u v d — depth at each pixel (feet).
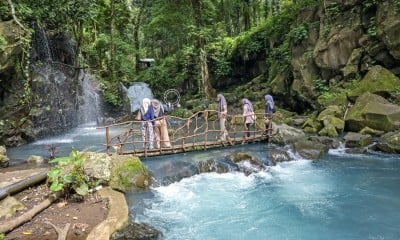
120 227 18.66
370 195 24.86
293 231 20.02
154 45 122.11
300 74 55.67
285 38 65.31
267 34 72.38
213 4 90.12
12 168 30.30
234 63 83.82
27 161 32.81
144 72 101.76
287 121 49.73
